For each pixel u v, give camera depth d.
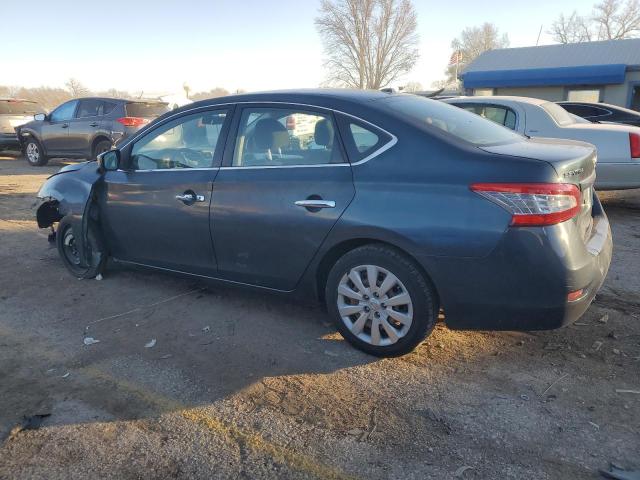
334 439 2.77
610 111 10.24
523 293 3.03
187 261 4.34
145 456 2.68
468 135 3.50
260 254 3.86
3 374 3.46
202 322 4.19
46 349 3.80
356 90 4.02
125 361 3.61
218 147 4.09
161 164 4.45
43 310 4.48
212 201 4.02
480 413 2.96
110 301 4.64
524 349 3.64
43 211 5.52
